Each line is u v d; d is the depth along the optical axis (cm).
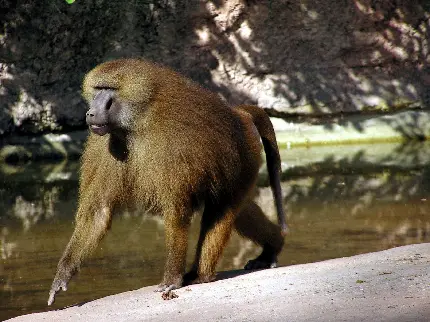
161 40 2231
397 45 2306
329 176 1778
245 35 2247
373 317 618
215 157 818
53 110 2178
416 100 2317
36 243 1208
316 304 679
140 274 1029
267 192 1636
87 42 2203
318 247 1152
